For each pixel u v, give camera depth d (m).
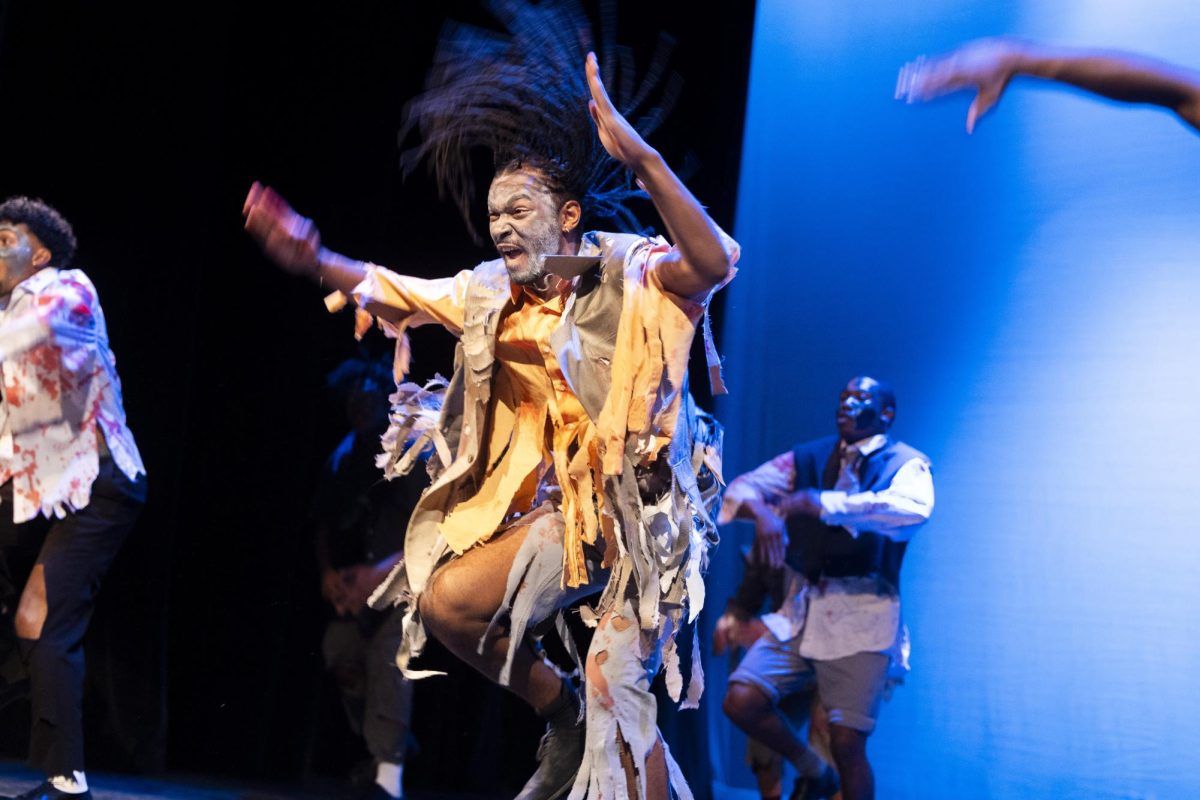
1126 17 4.73
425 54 4.64
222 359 4.70
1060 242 4.87
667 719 4.61
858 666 3.47
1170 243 4.67
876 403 3.65
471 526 2.15
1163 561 4.54
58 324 2.93
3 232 3.02
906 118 5.15
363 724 3.90
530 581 2.08
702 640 5.07
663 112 2.19
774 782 3.85
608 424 1.93
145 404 4.55
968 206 5.05
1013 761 4.64
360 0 4.66
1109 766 4.50
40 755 2.94
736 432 5.29
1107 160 4.80
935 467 5.02
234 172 4.73
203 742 4.60
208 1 4.63
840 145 5.27
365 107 4.63
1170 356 4.62
